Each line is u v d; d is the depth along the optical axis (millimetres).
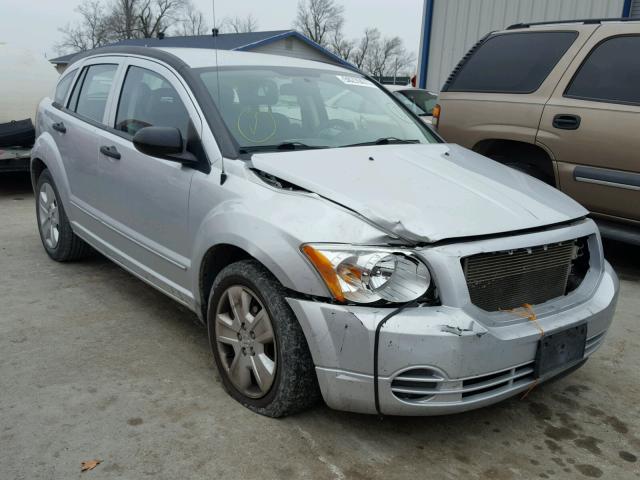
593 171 4988
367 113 4035
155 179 3525
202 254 3104
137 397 3053
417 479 2516
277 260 2617
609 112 4887
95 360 3441
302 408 2828
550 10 10852
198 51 3984
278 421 2859
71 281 4719
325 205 2662
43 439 2693
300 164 2994
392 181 2920
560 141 5156
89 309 4180
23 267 5035
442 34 12156
